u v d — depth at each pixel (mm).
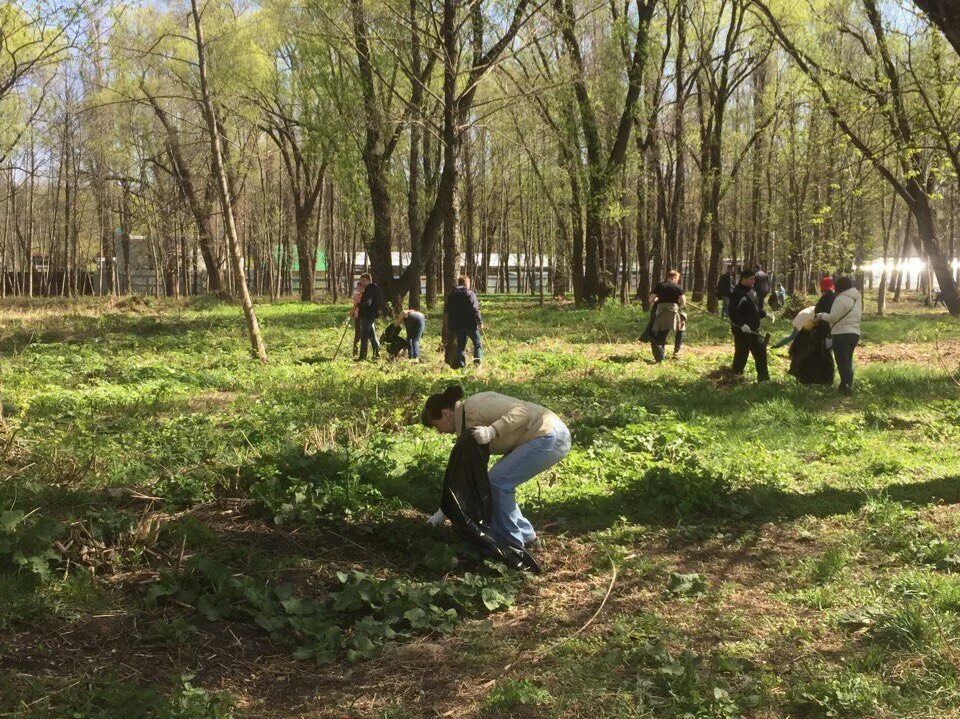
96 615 4285
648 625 4680
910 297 58625
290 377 14305
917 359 17359
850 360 12781
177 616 4383
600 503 7117
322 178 43469
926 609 4621
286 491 6078
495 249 83250
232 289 50531
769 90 36500
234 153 40812
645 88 31750
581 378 14312
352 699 3895
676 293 16812
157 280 49188
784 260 47688
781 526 6602
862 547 6004
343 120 26516
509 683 3918
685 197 47938
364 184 28969
